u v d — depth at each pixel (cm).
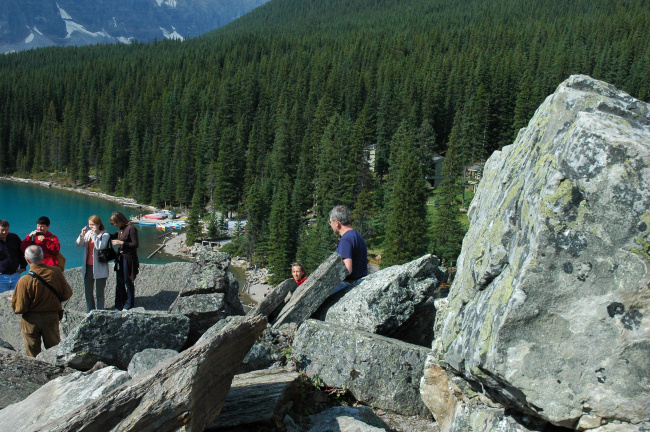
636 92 10875
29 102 17912
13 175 15725
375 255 6862
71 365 569
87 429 278
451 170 8881
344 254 629
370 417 450
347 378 499
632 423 258
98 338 580
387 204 7719
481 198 512
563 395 269
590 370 265
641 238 262
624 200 266
